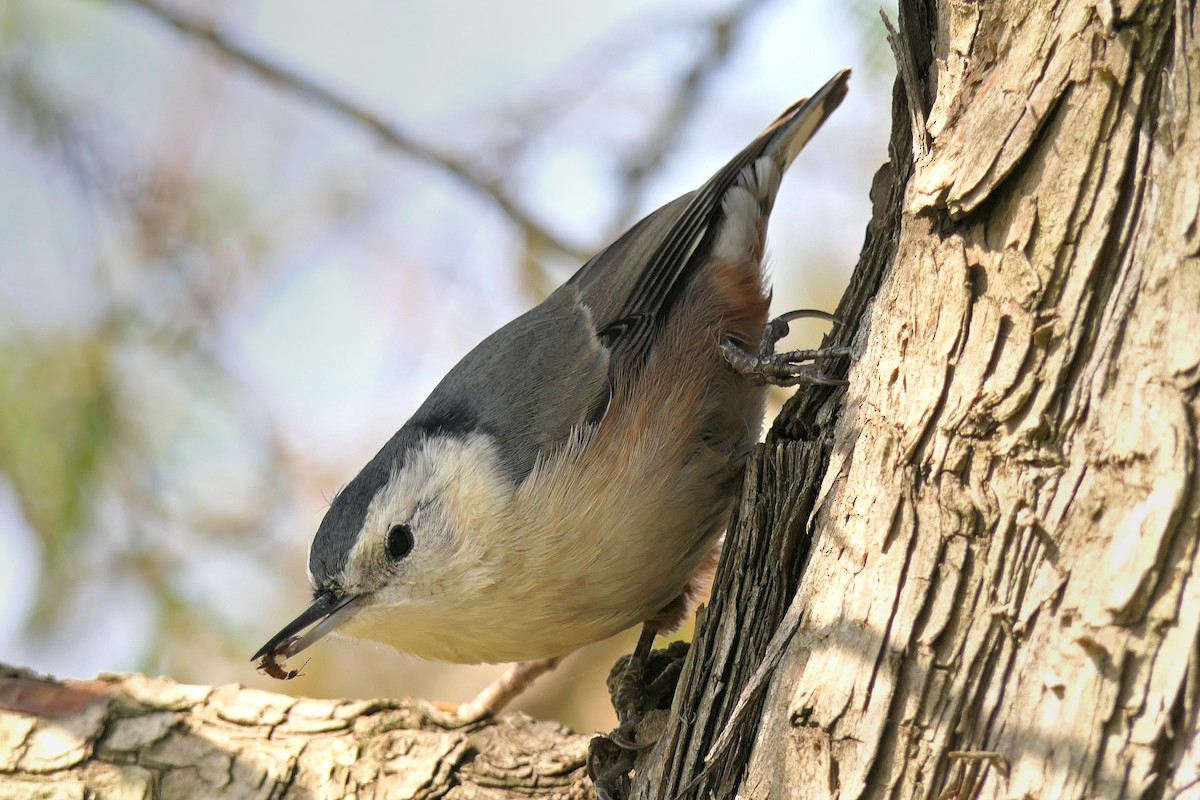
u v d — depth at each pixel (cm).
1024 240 435
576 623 694
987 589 413
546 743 650
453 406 732
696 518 688
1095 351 412
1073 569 395
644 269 751
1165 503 378
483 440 695
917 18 572
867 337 529
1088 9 439
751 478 561
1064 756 376
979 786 396
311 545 723
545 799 622
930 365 449
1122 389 402
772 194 805
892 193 591
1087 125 429
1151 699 368
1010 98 452
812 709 436
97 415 903
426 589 689
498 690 722
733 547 563
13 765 610
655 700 664
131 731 627
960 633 413
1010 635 403
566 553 669
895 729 416
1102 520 393
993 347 434
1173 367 391
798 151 816
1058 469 408
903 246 480
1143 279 407
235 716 642
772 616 523
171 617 882
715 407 708
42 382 911
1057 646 389
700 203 770
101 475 897
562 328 742
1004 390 424
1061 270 424
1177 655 368
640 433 673
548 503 665
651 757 556
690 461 682
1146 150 418
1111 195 420
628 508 666
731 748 483
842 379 565
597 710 986
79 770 611
